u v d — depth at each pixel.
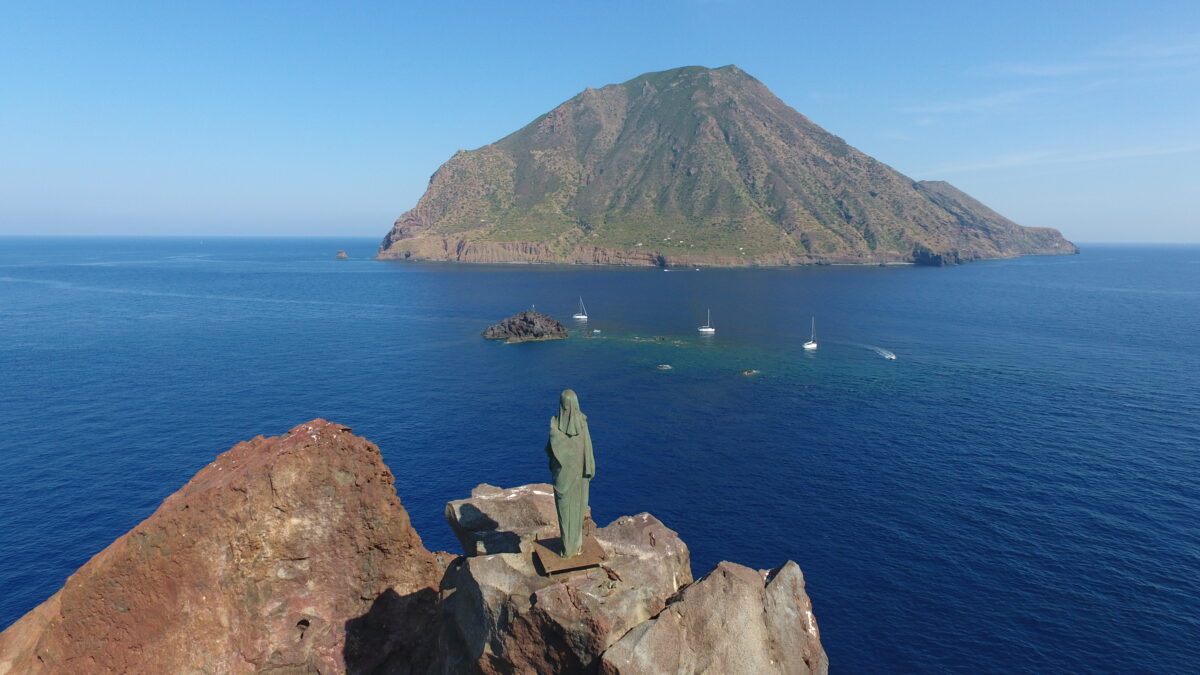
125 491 54.47
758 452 65.81
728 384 96.19
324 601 18.09
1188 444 67.44
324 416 76.81
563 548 16.20
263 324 151.12
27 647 16.69
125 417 74.81
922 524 49.81
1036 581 42.25
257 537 17.23
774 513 51.78
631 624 14.91
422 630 18.69
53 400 81.88
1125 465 61.53
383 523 18.80
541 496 20.84
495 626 15.19
